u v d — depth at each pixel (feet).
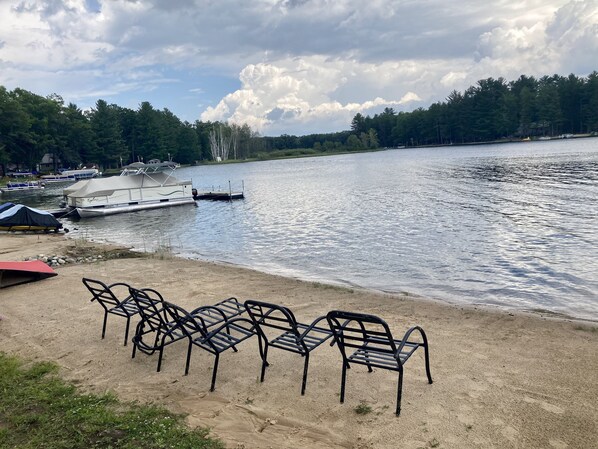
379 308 29.71
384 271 43.39
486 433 14.08
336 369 19.15
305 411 15.93
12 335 25.32
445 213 77.15
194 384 18.42
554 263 42.04
